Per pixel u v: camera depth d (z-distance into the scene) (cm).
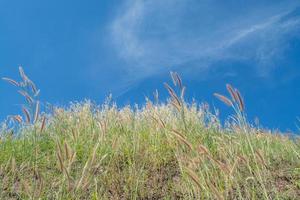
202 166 207
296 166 211
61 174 201
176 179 209
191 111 275
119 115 276
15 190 195
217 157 223
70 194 184
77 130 250
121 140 241
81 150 232
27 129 252
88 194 192
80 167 213
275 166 213
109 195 194
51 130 263
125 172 213
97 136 254
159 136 249
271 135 252
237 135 235
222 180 194
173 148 234
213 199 179
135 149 237
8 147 234
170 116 272
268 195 184
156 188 201
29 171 211
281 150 232
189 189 190
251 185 194
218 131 252
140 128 269
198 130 253
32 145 230
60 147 161
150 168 221
